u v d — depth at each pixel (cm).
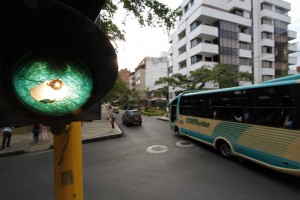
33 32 62
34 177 555
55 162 113
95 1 79
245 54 2661
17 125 74
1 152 820
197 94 841
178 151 775
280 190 437
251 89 558
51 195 447
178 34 2984
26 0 51
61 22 59
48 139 1090
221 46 2473
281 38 3080
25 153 845
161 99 3794
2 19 57
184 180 496
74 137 116
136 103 5041
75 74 67
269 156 498
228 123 650
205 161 645
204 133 791
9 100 62
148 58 4984
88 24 58
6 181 531
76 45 66
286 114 461
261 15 2919
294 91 440
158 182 488
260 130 526
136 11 506
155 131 1296
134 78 6356
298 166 430
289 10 3155
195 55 2517
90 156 741
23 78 64
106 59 66
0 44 60
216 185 466
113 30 698
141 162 648
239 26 2703
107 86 69
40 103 65
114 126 1552
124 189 455
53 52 65
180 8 531
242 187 454
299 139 429
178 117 1048
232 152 634
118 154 757
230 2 2644
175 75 2202
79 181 120
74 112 68
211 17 2447
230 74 2009
